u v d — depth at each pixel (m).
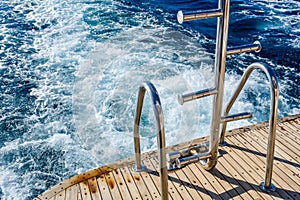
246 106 4.29
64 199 2.08
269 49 5.94
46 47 5.98
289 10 7.56
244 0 8.20
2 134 4.03
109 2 7.88
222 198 2.08
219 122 1.92
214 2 8.08
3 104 4.53
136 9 7.55
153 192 2.12
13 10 7.57
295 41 6.22
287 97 4.64
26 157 3.70
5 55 5.72
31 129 4.09
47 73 5.20
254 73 5.01
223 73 1.76
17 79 5.06
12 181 3.43
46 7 7.68
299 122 2.82
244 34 6.58
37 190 3.34
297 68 5.37
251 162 2.37
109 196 2.10
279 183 2.19
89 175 2.26
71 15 7.24
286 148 2.51
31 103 4.54
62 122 4.18
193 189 2.15
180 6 7.82
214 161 2.03
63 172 3.48
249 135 2.66
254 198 2.07
